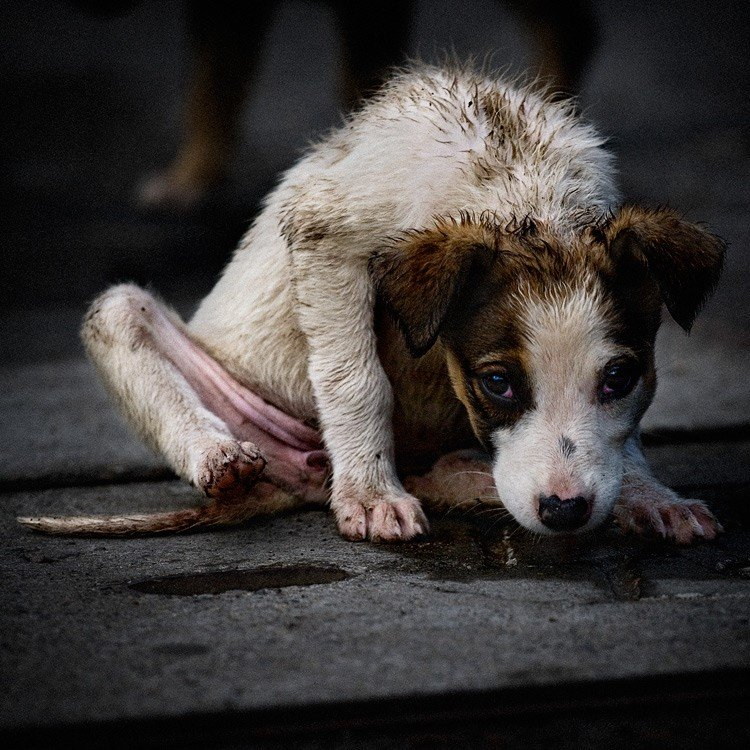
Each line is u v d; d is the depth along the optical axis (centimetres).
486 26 3528
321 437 884
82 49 3831
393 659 608
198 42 2100
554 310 731
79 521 827
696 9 4006
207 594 707
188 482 866
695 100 2964
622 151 2488
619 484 745
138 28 4100
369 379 830
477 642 627
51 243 1934
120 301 912
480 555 777
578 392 734
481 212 797
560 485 717
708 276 752
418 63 1005
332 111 2867
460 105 857
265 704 566
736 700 589
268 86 3319
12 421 1123
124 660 611
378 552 786
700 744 557
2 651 623
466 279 748
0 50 3809
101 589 718
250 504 859
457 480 863
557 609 674
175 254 1866
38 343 1428
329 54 3700
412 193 820
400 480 876
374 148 841
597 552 780
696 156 2411
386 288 757
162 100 3192
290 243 847
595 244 761
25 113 3058
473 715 575
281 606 682
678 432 1046
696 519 800
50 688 583
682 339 1392
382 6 1816
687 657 607
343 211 823
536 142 839
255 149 2591
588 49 1927
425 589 711
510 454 746
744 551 781
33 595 707
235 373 923
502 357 741
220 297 958
